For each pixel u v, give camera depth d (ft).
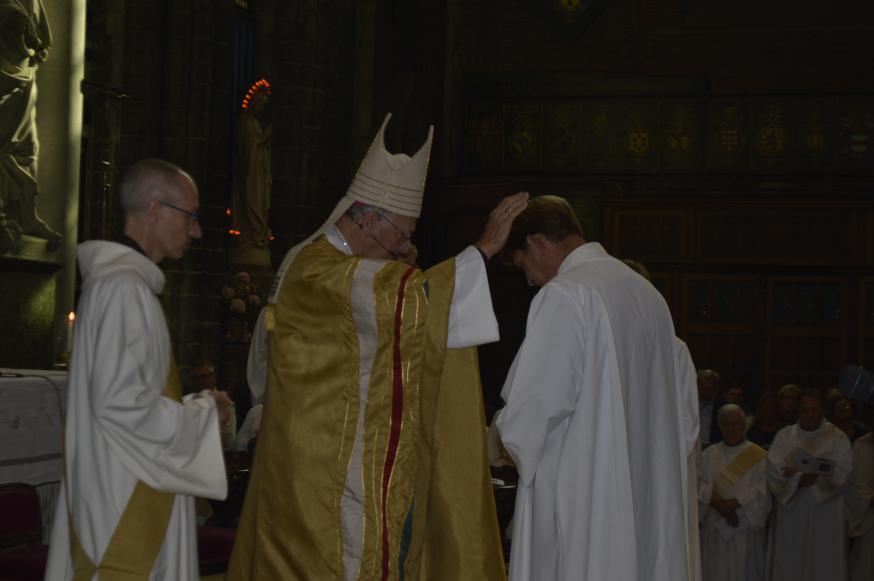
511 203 10.21
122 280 8.73
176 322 36.70
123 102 35.96
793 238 52.42
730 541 21.59
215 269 38.14
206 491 8.95
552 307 10.22
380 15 51.21
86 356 8.87
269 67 45.42
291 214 45.14
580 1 61.67
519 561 10.59
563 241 10.96
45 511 12.89
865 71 58.54
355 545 9.63
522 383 10.07
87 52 37.40
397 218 10.09
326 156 47.29
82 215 42.70
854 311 51.83
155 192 9.25
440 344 9.71
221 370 39.19
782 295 52.65
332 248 9.99
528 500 10.61
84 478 8.89
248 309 39.47
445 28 59.62
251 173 41.98
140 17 36.68
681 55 60.49
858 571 22.56
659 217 53.72
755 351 52.54
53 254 29.32
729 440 22.12
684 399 13.71
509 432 10.03
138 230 9.28
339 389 9.69
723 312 53.06
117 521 8.74
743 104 56.39
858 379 20.40
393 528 9.73
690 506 13.58
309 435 9.68
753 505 21.59
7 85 27.71
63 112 29.78
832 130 55.57
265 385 10.30
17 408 12.45
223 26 38.60
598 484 10.13
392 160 10.07
